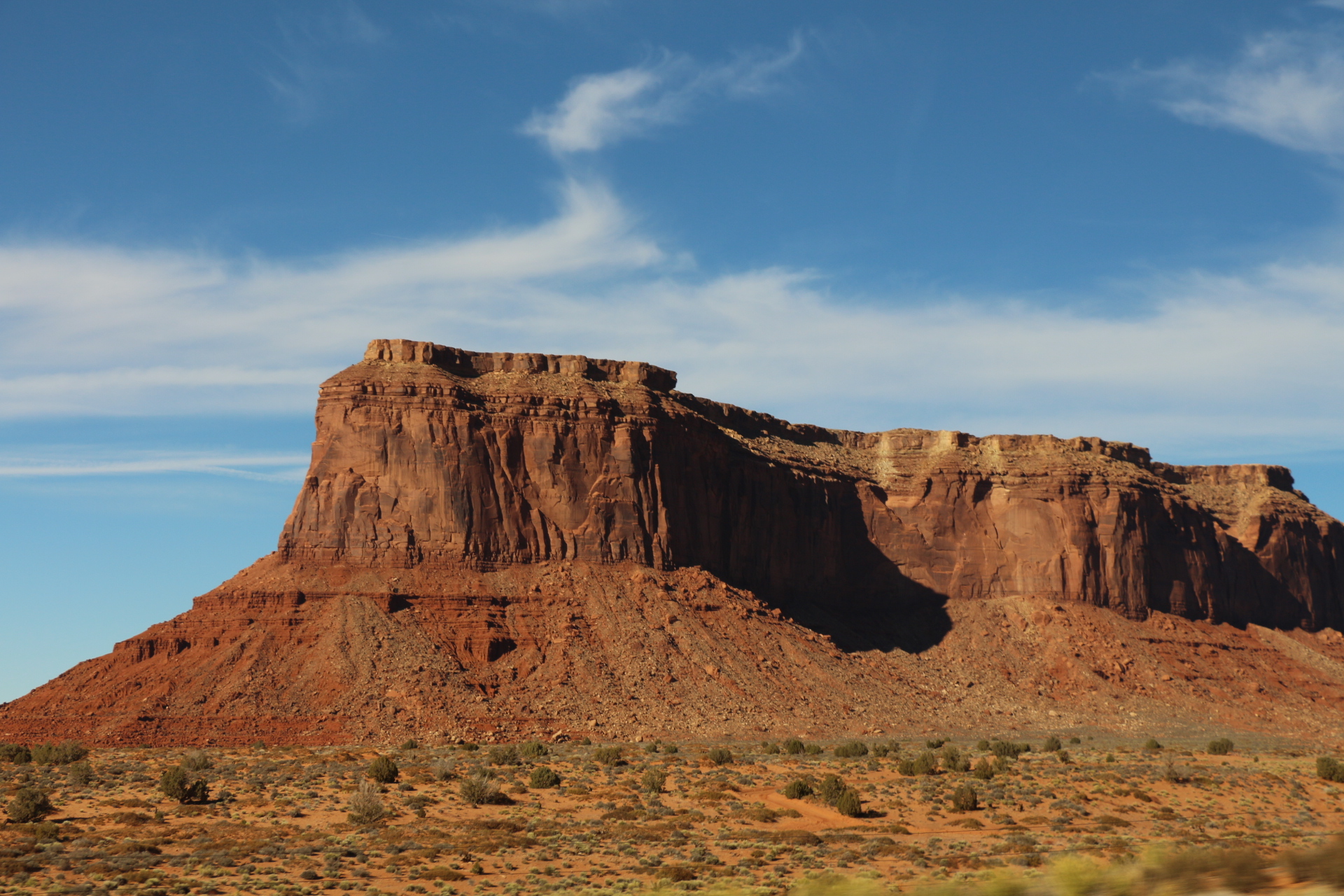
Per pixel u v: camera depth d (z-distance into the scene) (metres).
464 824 68.69
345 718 113.50
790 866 57.72
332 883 53.09
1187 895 28.89
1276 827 72.19
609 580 141.00
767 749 108.69
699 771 90.38
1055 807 77.25
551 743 112.94
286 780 82.00
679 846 63.53
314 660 120.62
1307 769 97.69
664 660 130.88
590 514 144.88
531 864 58.38
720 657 134.25
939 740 123.06
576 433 147.62
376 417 142.25
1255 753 116.31
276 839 63.66
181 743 108.69
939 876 54.66
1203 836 67.06
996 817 73.56
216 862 56.72
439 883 53.81
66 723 111.50
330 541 136.38
